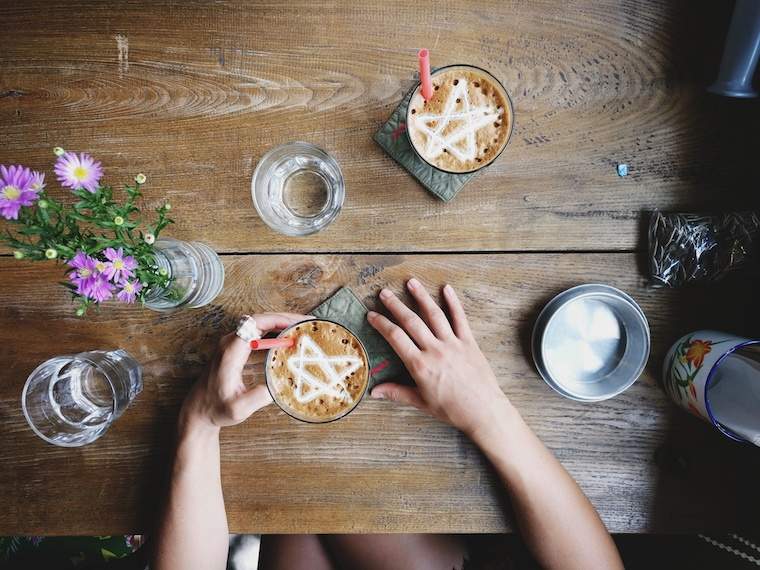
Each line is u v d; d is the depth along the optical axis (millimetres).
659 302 687
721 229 653
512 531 683
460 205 679
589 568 639
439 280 684
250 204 678
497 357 686
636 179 681
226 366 635
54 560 831
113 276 512
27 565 827
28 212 501
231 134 677
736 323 686
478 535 812
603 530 655
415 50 671
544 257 683
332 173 677
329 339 643
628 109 677
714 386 655
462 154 641
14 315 685
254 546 919
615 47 673
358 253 684
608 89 676
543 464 650
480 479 683
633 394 689
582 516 646
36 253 505
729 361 647
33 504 689
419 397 661
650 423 689
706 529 684
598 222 682
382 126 673
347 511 684
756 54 612
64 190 681
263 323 654
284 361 643
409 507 684
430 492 684
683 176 682
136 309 686
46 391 675
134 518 690
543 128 676
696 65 675
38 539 836
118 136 677
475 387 651
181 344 686
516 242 682
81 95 676
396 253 684
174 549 649
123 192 678
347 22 669
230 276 682
